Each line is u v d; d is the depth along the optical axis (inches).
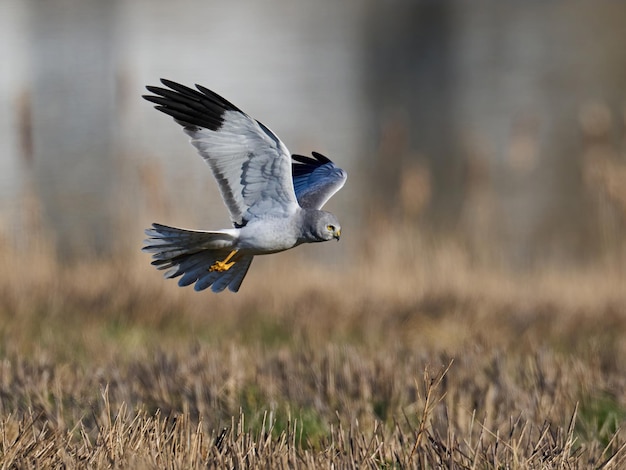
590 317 556.1
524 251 855.1
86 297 538.3
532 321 539.2
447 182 1124.5
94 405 310.8
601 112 746.2
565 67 1624.0
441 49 1823.3
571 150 1190.3
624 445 253.1
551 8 2187.5
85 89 1398.9
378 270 629.6
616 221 722.8
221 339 469.7
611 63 1624.0
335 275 633.0
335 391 326.6
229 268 284.0
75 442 270.1
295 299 564.7
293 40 1881.2
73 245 801.6
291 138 1232.2
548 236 900.0
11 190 965.8
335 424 300.7
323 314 537.3
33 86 1407.5
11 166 1064.2
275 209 273.4
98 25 1919.3
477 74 1620.3
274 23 2053.4
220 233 268.8
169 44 1759.4
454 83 1568.7
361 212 954.7
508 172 1127.6
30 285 548.4
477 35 1942.7
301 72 1616.6
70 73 1489.9
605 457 270.4
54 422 286.0
